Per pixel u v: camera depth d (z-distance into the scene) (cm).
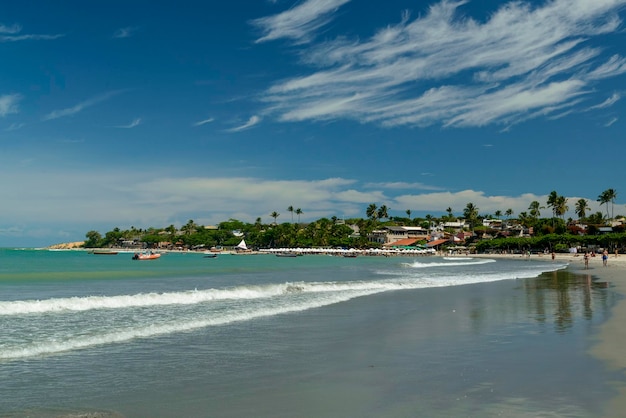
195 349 1269
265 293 2748
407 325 1648
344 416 761
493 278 4300
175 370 1057
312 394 879
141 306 2156
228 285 3641
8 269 6303
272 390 908
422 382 938
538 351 1195
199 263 9525
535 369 1020
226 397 868
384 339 1395
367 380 965
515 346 1260
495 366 1052
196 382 966
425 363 1096
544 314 1861
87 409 808
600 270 5753
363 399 843
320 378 987
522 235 17400
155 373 1034
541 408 776
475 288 3198
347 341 1372
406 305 2230
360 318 1814
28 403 838
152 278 4484
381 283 3488
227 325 1647
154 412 791
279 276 4891
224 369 1067
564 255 12656
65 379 987
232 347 1295
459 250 17100
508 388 887
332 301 2395
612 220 16975
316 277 4738
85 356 1185
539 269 6438
